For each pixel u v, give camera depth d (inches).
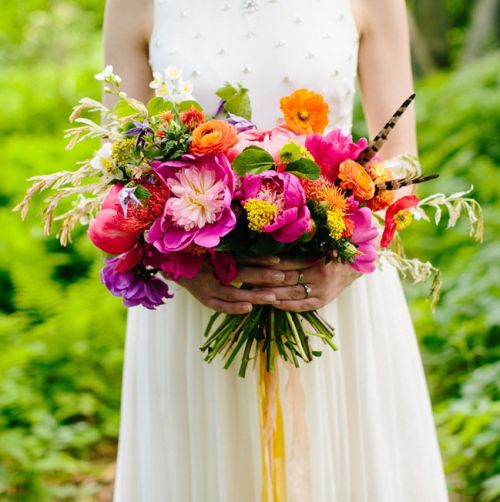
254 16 71.5
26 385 145.6
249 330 64.2
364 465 72.8
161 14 73.9
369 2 74.2
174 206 57.4
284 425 70.8
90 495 124.5
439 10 313.3
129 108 61.7
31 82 340.5
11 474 123.0
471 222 65.4
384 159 74.5
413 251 186.5
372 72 74.9
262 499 69.6
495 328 145.0
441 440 125.2
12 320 156.6
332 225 58.2
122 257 61.9
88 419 147.3
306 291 63.7
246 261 62.7
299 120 63.2
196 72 71.4
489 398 126.5
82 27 401.7
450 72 300.7
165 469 74.1
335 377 72.1
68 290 173.0
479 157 210.7
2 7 371.9
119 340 156.8
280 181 58.1
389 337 75.0
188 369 72.2
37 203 205.8
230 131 58.1
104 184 61.1
